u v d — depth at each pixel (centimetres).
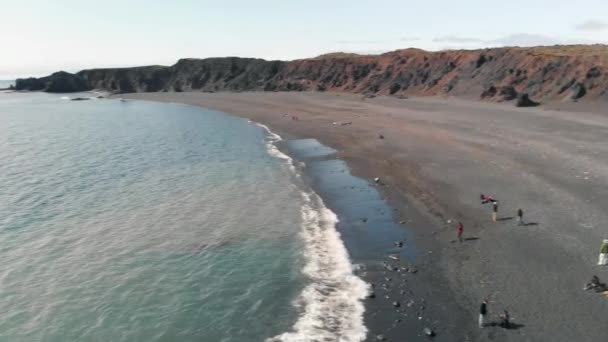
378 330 2194
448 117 8569
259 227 3650
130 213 4059
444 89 12488
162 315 2434
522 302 2322
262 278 2792
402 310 2353
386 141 6681
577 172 4369
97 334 2289
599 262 2619
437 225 3447
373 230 3459
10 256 3194
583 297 2309
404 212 3791
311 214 3912
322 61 17875
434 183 4450
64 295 2667
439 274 2702
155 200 4428
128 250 3266
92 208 4216
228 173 5444
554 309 2234
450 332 2144
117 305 2547
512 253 2856
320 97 14300
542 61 10369
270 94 16350
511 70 10969
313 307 2434
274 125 9256
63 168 5853
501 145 5800
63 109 14550
